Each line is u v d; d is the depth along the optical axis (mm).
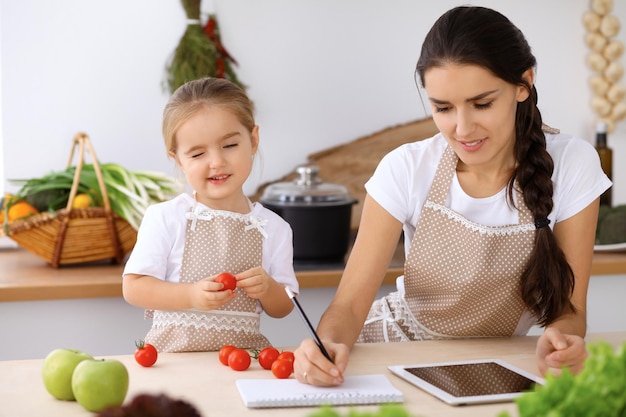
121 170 2717
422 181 1688
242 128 1752
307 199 2645
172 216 1758
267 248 1799
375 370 1447
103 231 2645
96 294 2381
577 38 3236
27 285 2328
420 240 1691
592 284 2670
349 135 3123
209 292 1598
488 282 1665
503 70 1434
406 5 3121
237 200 1817
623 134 3273
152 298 1676
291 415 1209
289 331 2553
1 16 2891
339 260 2695
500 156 1645
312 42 3068
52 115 2957
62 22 2932
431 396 1299
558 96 3246
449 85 1435
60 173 2719
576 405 784
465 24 1438
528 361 1517
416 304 1784
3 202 2691
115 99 2986
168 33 2992
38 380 1384
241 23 3010
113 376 1227
